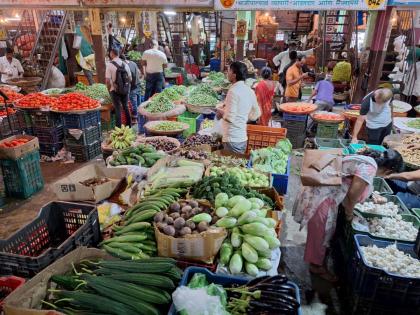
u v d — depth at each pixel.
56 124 5.55
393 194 3.54
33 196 4.44
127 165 3.61
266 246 2.15
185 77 11.13
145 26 11.18
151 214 2.34
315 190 2.84
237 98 3.94
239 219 2.29
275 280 1.86
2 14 12.01
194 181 2.97
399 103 6.62
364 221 3.06
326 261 3.30
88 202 2.84
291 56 7.30
